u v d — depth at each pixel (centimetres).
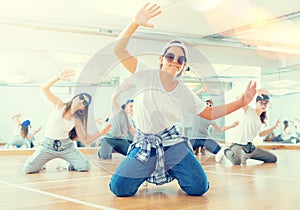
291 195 188
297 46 762
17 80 714
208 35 688
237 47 745
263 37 705
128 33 137
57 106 312
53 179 263
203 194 190
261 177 271
